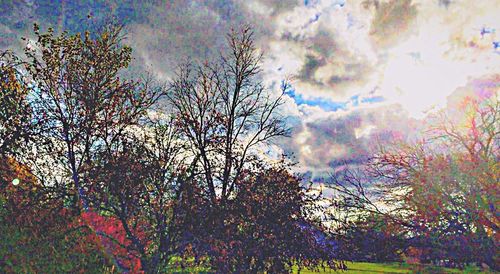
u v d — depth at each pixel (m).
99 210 19.64
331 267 22.75
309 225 22.52
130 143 20.20
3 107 20.08
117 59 23.27
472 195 21.02
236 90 25.09
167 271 19.72
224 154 22.59
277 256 21.06
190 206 19.52
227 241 19.98
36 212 18.36
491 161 21.16
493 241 20.66
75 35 22.86
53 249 17.92
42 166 20.05
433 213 21.97
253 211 20.98
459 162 21.86
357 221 23.61
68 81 22.11
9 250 17.03
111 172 19.30
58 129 20.88
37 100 21.41
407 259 22.80
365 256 23.66
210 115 23.94
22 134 19.64
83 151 21.03
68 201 19.20
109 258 19.06
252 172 22.36
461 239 21.31
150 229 19.77
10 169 19.03
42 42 22.19
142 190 19.44
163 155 20.62
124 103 22.81
